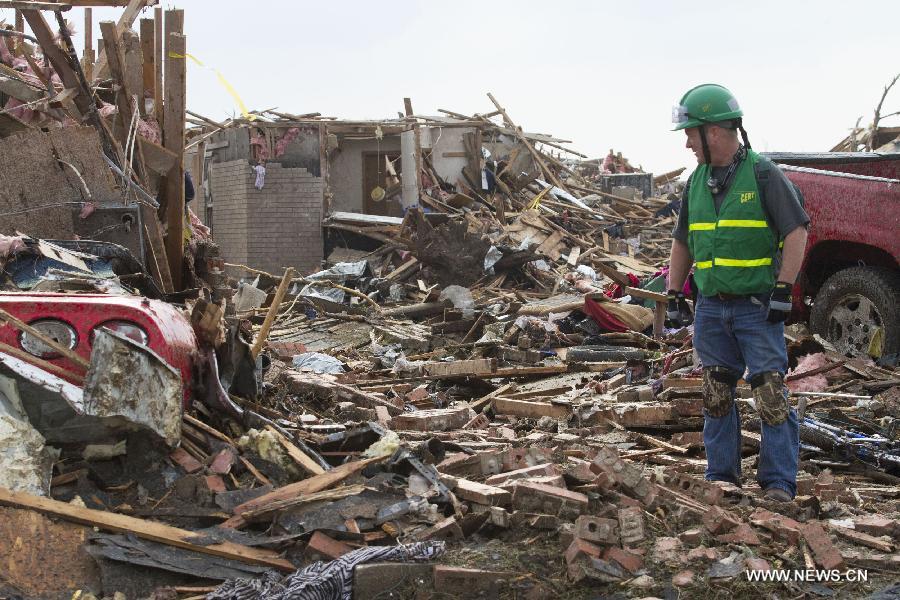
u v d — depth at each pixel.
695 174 4.85
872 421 6.39
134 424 3.79
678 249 5.00
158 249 9.73
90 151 8.89
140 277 7.44
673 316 5.07
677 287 5.04
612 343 10.71
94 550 3.39
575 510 3.95
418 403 7.66
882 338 7.82
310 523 3.75
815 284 8.86
